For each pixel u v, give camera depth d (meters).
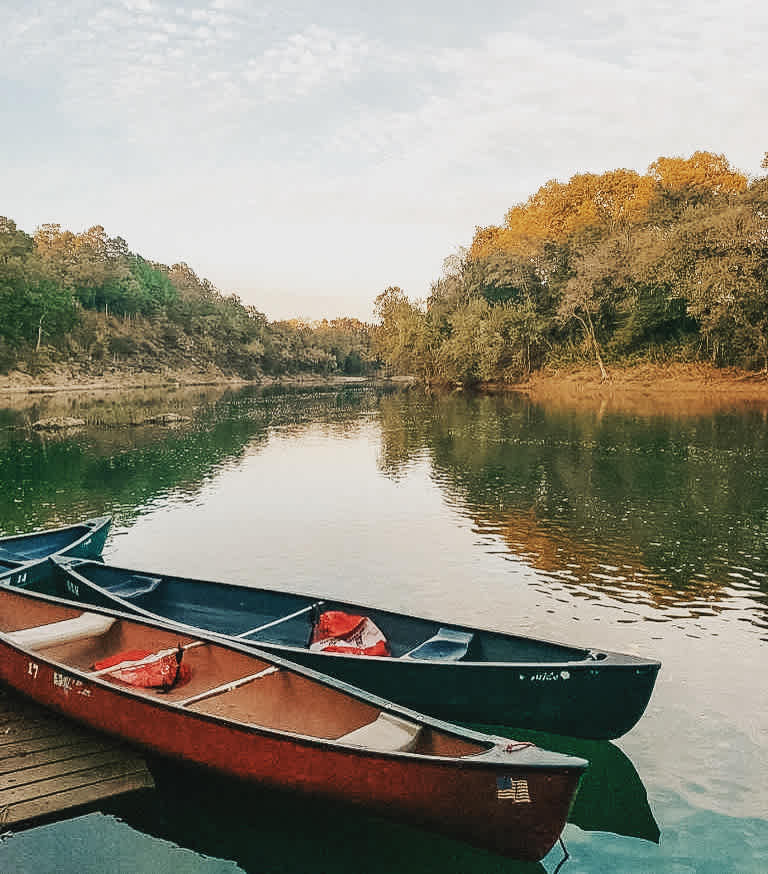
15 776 6.05
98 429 35.53
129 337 110.25
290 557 12.75
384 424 37.03
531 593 10.77
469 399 56.31
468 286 71.50
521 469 21.52
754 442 25.91
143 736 6.18
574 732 6.64
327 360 145.50
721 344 52.00
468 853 5.48
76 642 7.70
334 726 6.25
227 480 20.64
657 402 45.78
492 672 6.61
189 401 60.53
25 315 84.94
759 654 8.58
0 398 65.12
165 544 13.70
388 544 13.55
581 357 61.47
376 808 5.39
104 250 129.38
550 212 73.12
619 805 5.96
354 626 8.04
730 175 66.25
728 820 5.73
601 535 13.97
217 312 136.38
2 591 8.72
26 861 5.31
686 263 48.25
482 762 4.96
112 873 5.23
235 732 5.66
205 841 5.60
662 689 7.74
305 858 5.46
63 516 16.14
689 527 14.48
